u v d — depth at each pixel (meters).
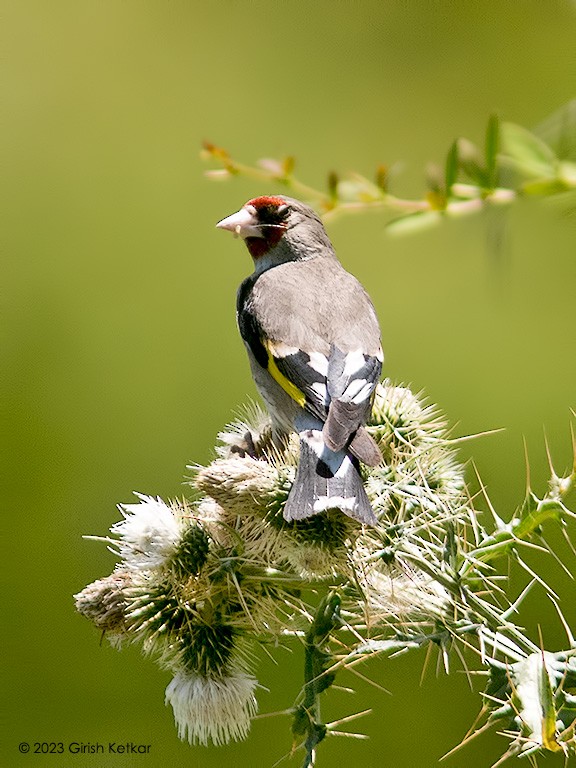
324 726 6.55
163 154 14.29
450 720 10.67
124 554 7.31
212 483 7.08
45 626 11.43
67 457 12.60
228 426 8.31
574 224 9.43
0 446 12.52
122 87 14.54
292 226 9.35
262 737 10.61
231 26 14.49
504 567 10.81
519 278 11.69
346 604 7.15
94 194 14.06
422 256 13.01
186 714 7.23
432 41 13.93
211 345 13.31
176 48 14.52
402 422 7.94
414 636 6.73
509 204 6.57
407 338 12.95
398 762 10.62
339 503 6.84
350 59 14.01
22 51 14.65
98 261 13.76
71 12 14.72
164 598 7.20
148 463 12.66
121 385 13.09
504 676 6.51
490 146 6.50
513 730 6.60
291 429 8.00
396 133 13.83
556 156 6.42
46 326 13.38
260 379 8.30
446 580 6.86
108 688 11.13
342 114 14.06
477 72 13.69
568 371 12.58
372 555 6.88
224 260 13.76
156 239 13.85
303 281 8.70
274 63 14.45
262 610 7.16
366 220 13.06
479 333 12.89
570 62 13.44
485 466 12.34
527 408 12.51
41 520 12.11
